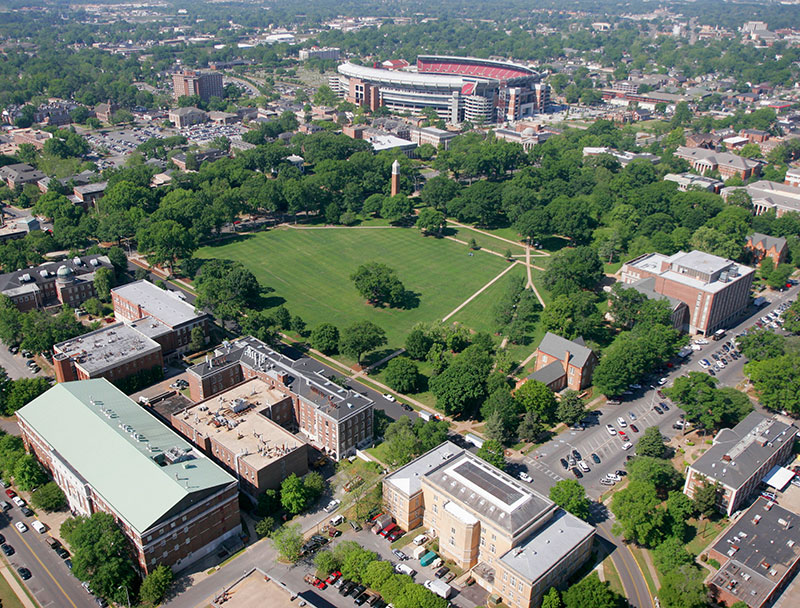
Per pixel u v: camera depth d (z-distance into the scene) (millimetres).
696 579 197750
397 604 194875
